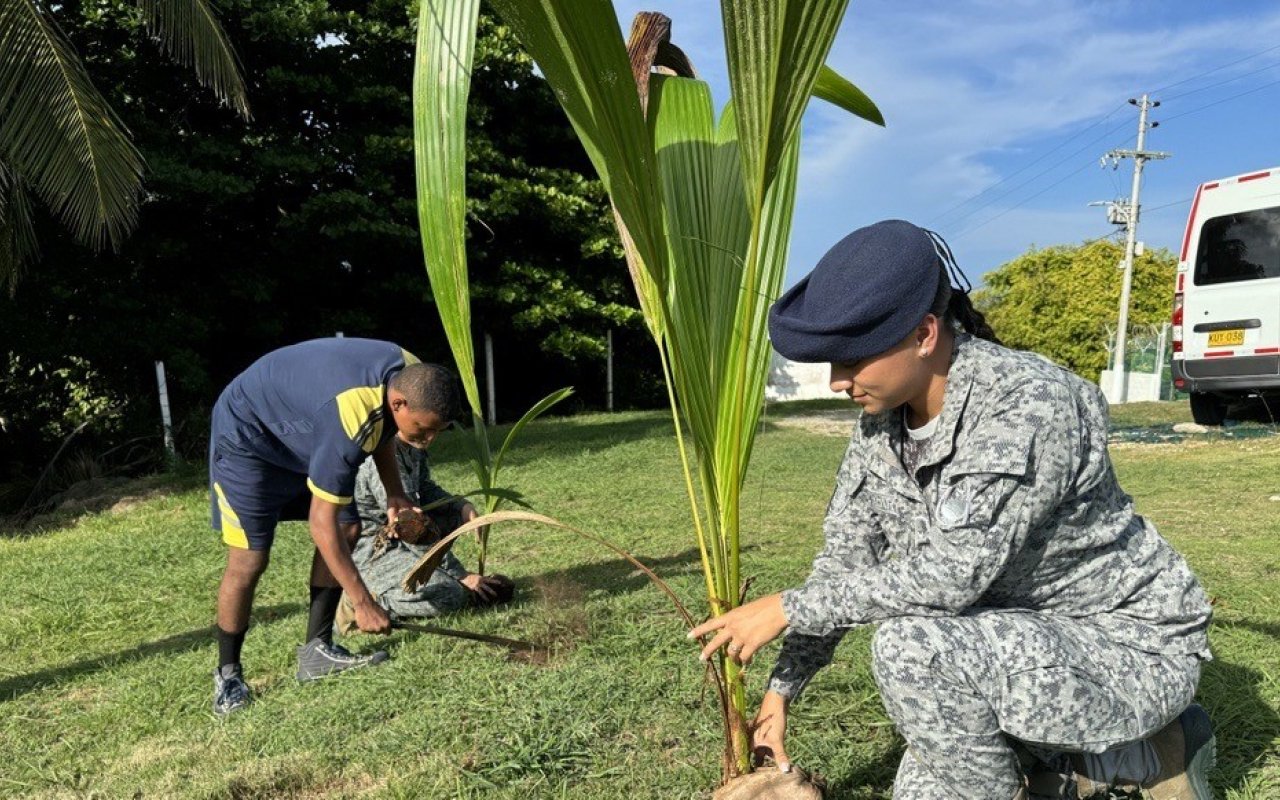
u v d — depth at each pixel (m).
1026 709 1.52
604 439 11.17
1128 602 1.62
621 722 2.54
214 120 13.45
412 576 1.93
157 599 4.47
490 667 3.03
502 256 16.28
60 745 2.72
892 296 1.43
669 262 1.74
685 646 3.12
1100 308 27.00
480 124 14.88
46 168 7.42
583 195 16.48
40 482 9.83
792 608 1.61
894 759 2.25
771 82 1.48
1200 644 1.62
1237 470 6.87
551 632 3.27
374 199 14.16
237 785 2.29
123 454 10.83
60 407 11.50
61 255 11.16
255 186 13.07
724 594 1.82
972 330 1.63
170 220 12.57
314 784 2.34
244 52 13.17
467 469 8.93
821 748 2.29
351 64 14.40
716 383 1.76
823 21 1.43
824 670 2.79
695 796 2.12
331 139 13.91
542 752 2.36
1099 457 1.55
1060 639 1.55
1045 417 1.47
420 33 2.43
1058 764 1.74
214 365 14.09
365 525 3.90
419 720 2.62
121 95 12.09
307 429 2.71
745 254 1.80
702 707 2.54
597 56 1.45
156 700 2.99
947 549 1.50
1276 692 2.40
